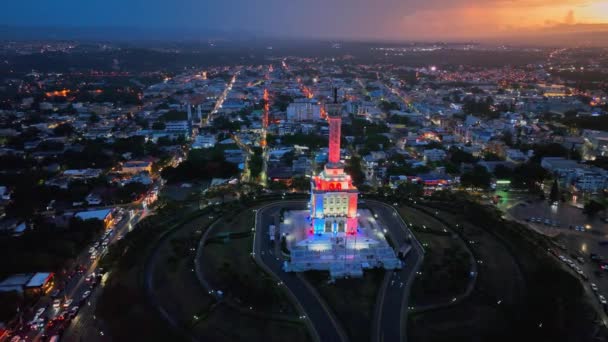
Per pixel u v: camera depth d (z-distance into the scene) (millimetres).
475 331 185625
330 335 183875
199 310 196500
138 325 187250
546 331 187750
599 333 190625
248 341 178750
